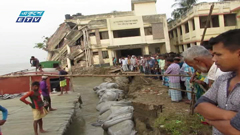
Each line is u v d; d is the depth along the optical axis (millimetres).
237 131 1059
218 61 1270
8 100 8664
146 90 7832
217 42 1258
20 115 6246
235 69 1264
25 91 9758
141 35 21234
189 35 18453
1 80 9445
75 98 8305
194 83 4230
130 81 12531
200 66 3027
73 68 21688
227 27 16734
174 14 23375
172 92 5492
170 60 5609
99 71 18969
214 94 1459
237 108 1224
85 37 21328
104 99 8227
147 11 23234
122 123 5008
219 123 1174
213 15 16859
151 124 4613
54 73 9844
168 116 4406
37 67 12227
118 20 21109
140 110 5570
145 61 12055
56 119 5691
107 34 21656
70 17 25438
